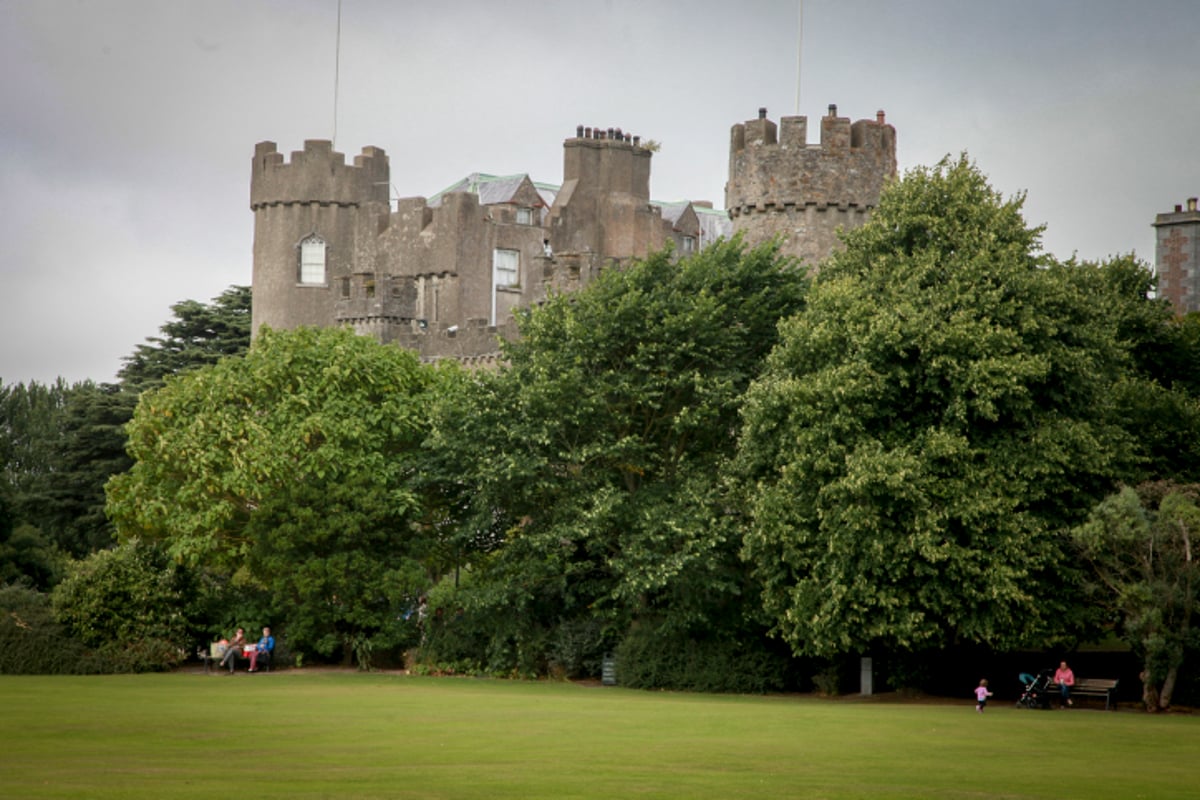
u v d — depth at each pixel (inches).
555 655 1770.4
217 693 1387.8
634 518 1696.6
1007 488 1434.5
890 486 1378.0
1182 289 2780.5
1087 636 1502.2
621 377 1742.1
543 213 3683.6
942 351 1444.4
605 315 1758.1
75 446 3161.9
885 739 1008.9
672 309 1756.9
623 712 1224.2
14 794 659.4
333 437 1879.9
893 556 1416.1
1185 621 1389.0
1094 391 1515.7
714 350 1739.7
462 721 1106.1
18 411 4471.0
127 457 3132.4
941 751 932.6
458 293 3240.7
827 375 1446.9
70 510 3095.5
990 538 1414.9
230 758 826.8
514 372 1772.9
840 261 1628.9
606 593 1793.8
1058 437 1440.7
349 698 1339.8
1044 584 1455.5
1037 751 944.9
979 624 1422.2
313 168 3489.2
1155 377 1867.6
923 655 1599.4
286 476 1873.8
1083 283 1601.9
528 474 1668.3
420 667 1809.8
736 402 1683.1
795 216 2161.7
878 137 2178.9
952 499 1416.1
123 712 1139.9
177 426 1941.4
